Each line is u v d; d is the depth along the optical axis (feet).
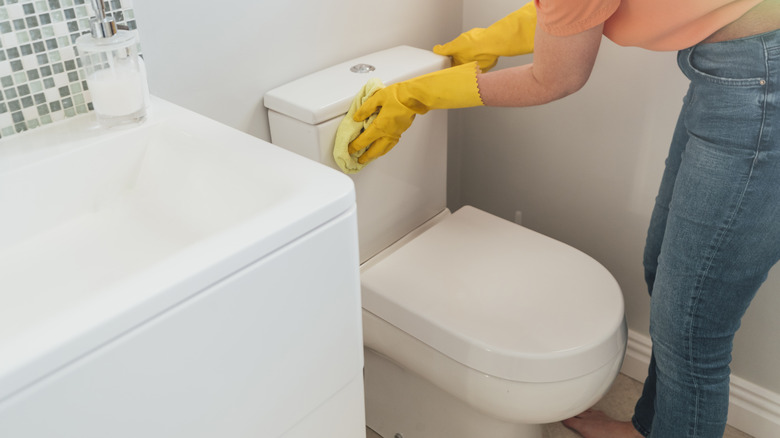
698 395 3.76
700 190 3.34
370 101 3.91
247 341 2.31
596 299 4.05
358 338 2.82
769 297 4.66
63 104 3.04
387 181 4.49
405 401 4.81
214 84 3.87
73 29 2.98
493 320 3.88
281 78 4.23
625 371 5.65
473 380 3.82
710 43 3.14
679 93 4.58
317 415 2.78
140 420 2.08
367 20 4.66
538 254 4.44
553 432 5.07
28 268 2.61
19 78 2.86
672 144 4.15
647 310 5.40
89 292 2.52
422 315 3.92
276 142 4.22
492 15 5.36
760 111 3.04
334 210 2.43
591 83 5.00
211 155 2.85
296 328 2.48
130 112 2.95
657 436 4.05
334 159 4.07
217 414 2.32
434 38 5.34
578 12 2.95
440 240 4.60
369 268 4.34
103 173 2.92
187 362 2.14
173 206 2.94
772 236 3.29
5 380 1.72
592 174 5.29
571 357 3.65
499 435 4.37
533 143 5.55
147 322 1.98
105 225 2.88
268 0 3.97
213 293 2.13
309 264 2.42
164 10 3.48
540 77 3.35
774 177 3.14
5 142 2.86
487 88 3.64
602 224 5.40
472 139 5.98
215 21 3.74
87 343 1.85
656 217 4.35
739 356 4.99
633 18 3.12
